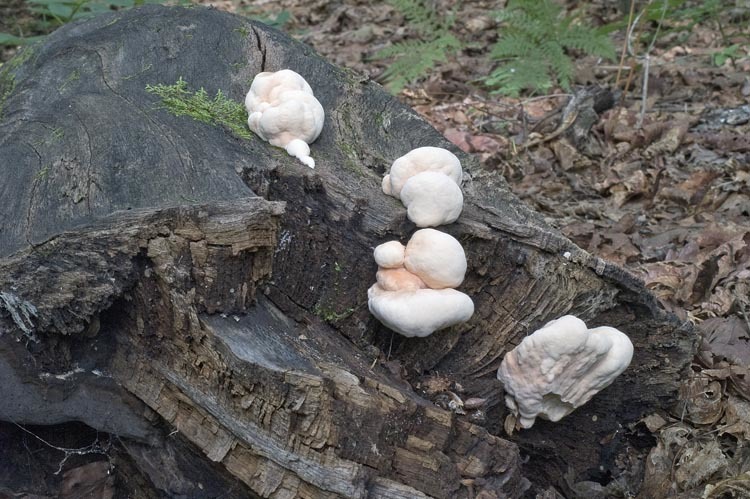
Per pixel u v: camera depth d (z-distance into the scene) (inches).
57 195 63.3
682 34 129.0
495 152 94.7
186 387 61.2
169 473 62.7
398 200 65.0
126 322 62.1
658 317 66.2
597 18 138.8
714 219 82.5
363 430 59.7
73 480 63.9
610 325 66.2
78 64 72.4
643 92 100.3
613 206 85.4
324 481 59.1
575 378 63.7
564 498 67.8
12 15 143.3
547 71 112.5
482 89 115.7
